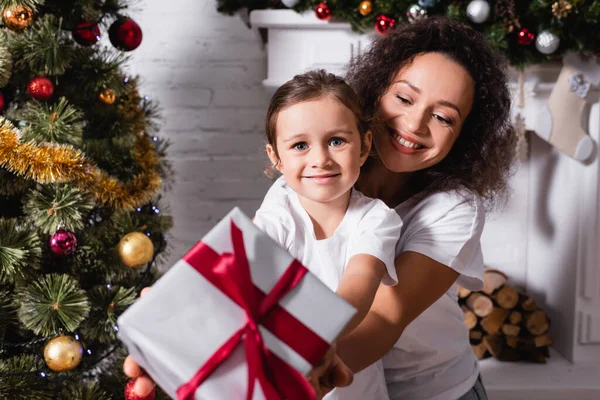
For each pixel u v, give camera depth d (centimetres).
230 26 216
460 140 112
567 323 204
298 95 85
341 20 178
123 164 161
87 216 164
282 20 179
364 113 97
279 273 66
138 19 213
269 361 62
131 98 171
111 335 153
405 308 95
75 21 152
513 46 170
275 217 95
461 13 164
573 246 198
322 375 68
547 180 211
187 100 220
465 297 208
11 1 138
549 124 184
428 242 100
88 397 151
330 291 66
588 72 178
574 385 188
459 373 115
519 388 187
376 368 102
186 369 61
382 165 111
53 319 140
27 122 144
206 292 64
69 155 142
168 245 197
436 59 101
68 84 153
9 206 157
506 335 203
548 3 161
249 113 220
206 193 224
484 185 112
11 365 145
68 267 154
